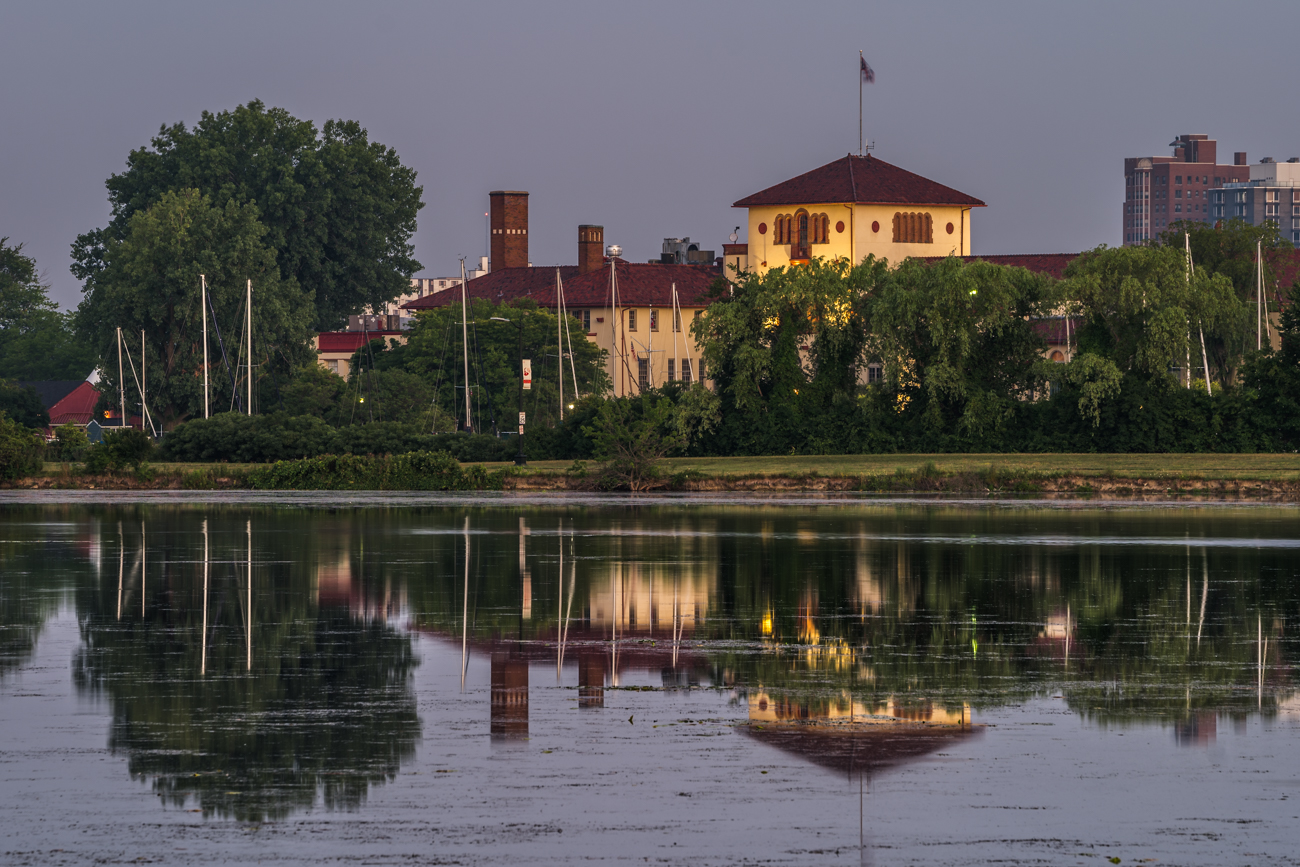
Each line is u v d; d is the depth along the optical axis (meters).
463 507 141.75
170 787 34.56
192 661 51.25
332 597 68.69
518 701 44.44
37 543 97.00
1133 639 56.62
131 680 47.62
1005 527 114.81
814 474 175.75
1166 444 192.62
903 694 45.53
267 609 64.56
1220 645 55.22
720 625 60.34
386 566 82.50
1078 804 33.38
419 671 49.44
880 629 59.28
